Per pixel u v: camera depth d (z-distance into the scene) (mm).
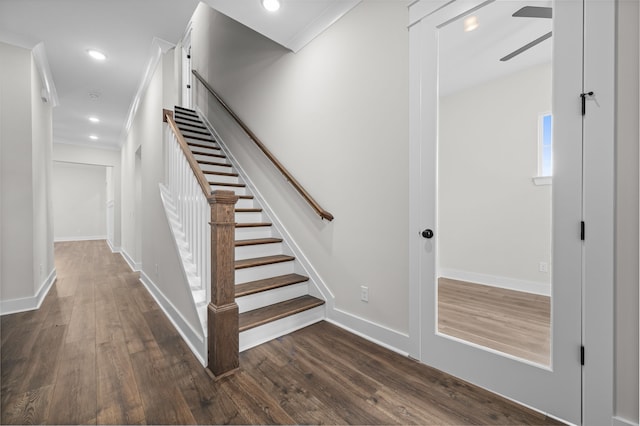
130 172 5117
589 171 1247
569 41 1293
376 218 2098
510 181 1951
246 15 2391
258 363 1795
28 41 2742
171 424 1302
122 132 5633
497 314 1869
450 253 1928
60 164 9383
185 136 4129
